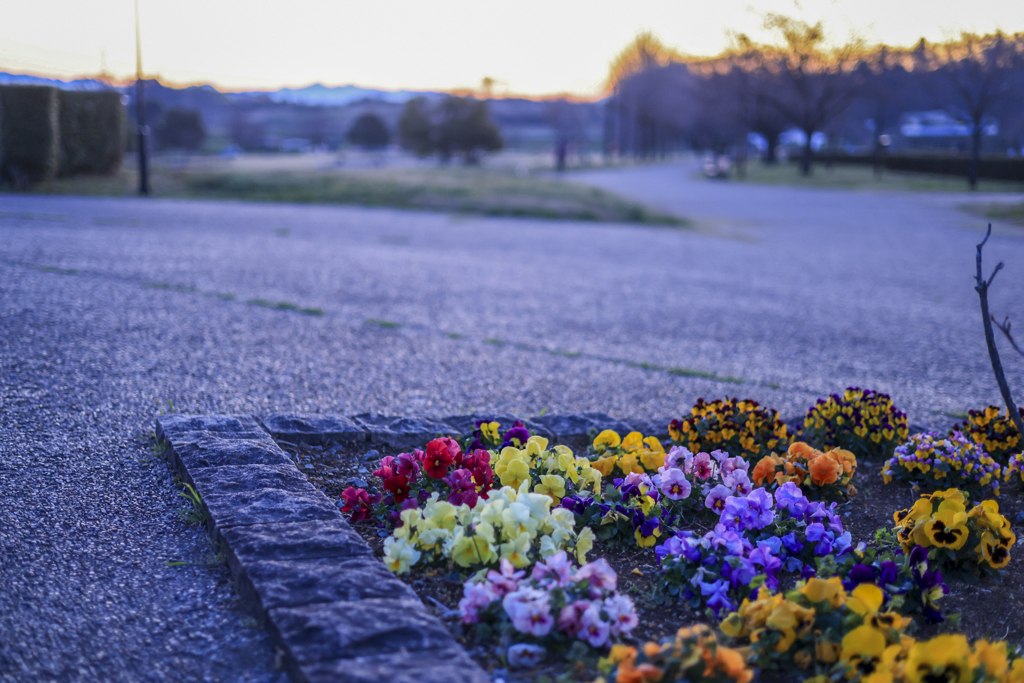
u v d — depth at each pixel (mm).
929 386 6770
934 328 9422
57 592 2578
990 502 3146
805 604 2326
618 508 3105
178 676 2188
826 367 7344
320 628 2191
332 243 15039
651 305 10289
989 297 11734
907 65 21859
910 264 15156
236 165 50031
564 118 77250
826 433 4605
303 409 4941
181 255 11664
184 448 3607
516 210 23266
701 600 2713
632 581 2902
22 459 3611
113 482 3447
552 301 10180
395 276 11367
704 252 16656
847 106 46969
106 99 23938
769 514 3105
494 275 12141
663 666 1962
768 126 62250
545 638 2340
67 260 10039
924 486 4039
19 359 5305
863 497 4004
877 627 2232
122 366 5449
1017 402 6316
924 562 2715
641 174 56250
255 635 2340
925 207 24688
